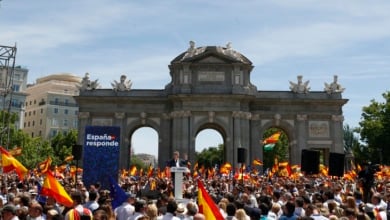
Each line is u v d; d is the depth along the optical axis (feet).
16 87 526.98
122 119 300.61
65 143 508.94
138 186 152.66
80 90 304.30
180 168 117.50
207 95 288.30
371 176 99.66
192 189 127.54
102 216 46.83
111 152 104.01
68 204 64.13
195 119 291.17
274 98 300.81
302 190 97.76
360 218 55.26
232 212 60.95
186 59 294.46
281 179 189.78
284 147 514.68
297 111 303.48
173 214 59.88
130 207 67.41
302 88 305.94
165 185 126.00
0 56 182.50
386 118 361.10
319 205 70.33
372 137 366.43
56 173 169.17
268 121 303.89
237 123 288.30
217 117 290.56
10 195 72.90
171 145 298.15
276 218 68.28
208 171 235.61
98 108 302.04
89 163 103.45
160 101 303.89
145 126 306.96
